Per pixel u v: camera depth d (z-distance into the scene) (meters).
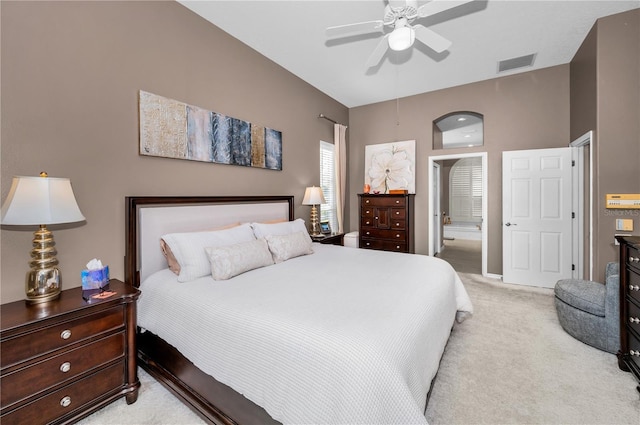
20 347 1.33
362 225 4.74
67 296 1.67
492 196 4.32
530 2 2.58
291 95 3.96
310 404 1.09
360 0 2.51
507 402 1.67
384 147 5.14
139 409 1.65
